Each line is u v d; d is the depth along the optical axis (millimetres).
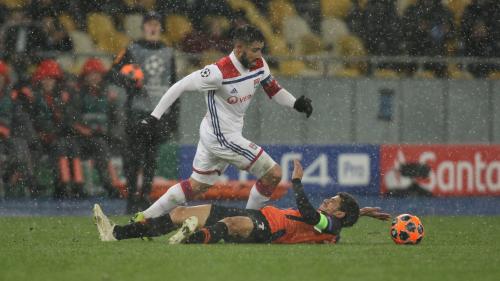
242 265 24000
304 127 57656
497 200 56750
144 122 30922
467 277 22766
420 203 54656
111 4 62750
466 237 35625
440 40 63438
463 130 59406
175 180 54188
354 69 60750
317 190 56750
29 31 53438
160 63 45656
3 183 53281
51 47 54156
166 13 61625
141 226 29734
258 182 31781
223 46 60688
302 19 64688
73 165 53375
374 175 57531
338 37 64375
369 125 58500
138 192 47156
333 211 29578
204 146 31469
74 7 62094
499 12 63250
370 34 64062
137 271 23000
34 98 52344
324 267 23859
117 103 52625
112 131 53062
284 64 60500
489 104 59469
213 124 31062
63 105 52594
